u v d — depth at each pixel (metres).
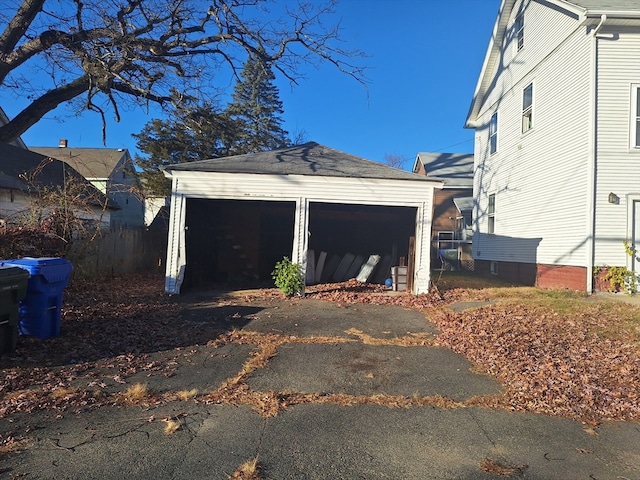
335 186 10.81
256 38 12.77
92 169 29.44
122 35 11.07
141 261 16.73
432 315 8.72
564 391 4.55
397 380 4.90
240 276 15.10
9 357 5.21
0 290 5.07
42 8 10.56
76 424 3.60
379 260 14.73
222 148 28.69
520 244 14.77
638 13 10.59
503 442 3.46
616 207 10.96
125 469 2.92
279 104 35.31
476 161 19.39
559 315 8.28
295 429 3.60
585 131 11.27
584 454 3.29
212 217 14.55
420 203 11.02
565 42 12.27
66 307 8.31
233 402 4.14
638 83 11.02
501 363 5.49
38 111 11.21
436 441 3.45
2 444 3.22
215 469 2.94
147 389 4.42
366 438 3.47
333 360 5.60
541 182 13.48
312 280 14.06
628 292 10.78
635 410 4.10
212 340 6.43
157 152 26.89
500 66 16.84
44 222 9.98
